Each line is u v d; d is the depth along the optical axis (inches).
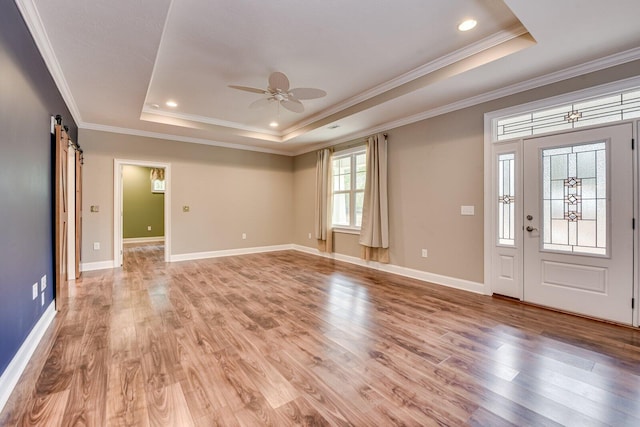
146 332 98.5
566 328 103.0
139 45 97.1
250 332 99.6
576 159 115.0
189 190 230.8
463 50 114.2
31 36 86.5
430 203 164.7
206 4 88.2
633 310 103.0
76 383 69.8
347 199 231.3
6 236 70.9
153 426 56.5
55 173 115.4
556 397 66.4
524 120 129.6
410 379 73.1
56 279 115.0
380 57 120.9
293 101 136.1
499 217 137.8
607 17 81.7
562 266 118.7
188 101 170.1
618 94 105.7
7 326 70.1
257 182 267.3
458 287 152.3
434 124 161.6
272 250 277.3
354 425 57.5
